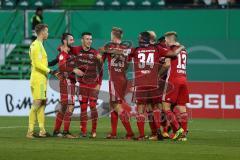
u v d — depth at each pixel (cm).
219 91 6238
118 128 5244
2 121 5744
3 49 7006
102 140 4169
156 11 6894
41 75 4291
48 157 3275
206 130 5056
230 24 6788
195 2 7250
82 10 7031
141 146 3803
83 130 4444
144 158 3266
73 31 7056
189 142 4100
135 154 3412
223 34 6800
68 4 7506
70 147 3706
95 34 7012
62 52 4422
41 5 7538
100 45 6525
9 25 7150
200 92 6266
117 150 3581
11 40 7144
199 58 6481
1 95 6406
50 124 5522
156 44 4284
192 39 6481
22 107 6369
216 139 4334
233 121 5947
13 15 7150
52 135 4469
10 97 6394
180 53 4288
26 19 7144
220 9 6806
